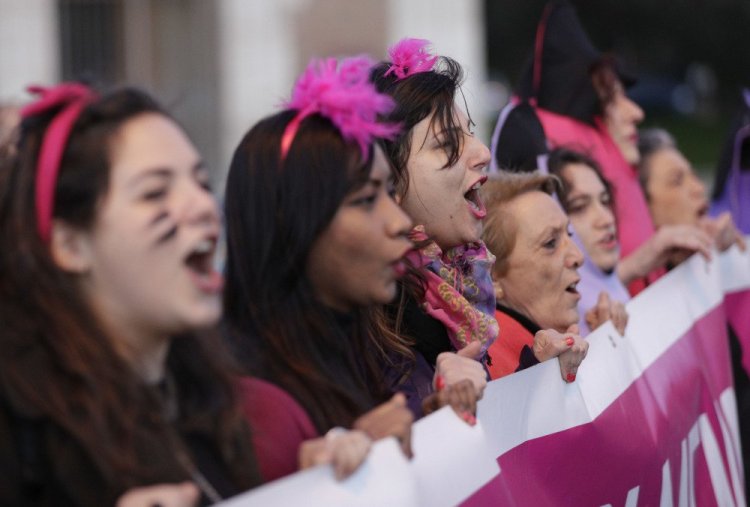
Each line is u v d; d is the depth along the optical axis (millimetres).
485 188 3807
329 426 2424
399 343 3021
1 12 14188
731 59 38156
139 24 14922
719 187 6180
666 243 4832
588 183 4383
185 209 2008
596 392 3416
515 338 3633
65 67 14703
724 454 4523
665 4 36469
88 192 1968
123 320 2018
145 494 1886
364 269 2475
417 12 15750
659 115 37562
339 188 2424
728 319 5348
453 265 3291
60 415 1898
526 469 2920
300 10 15383
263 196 2465
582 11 37000
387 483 2172
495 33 36719
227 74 15227
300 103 2504
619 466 3412
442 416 2518
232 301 2525
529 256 3711
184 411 2133
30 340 1928
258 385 2381
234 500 1950
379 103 2494
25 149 1988
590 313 3883
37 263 1944
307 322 2475
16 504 1906
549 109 5066
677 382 4160
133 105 2039
